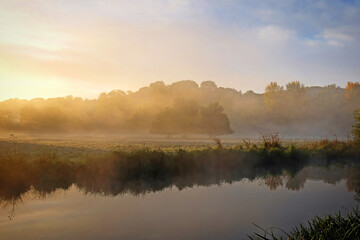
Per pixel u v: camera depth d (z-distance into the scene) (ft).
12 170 46.03
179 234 26.04
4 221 29.86
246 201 37.29
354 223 22.07
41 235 25.85
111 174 52.08
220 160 62.08
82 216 31.53
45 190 43.75
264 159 68.18
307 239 21.20
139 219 30.27
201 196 40.19
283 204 35.58
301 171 61.62
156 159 56.44
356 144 88.89
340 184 48.11
